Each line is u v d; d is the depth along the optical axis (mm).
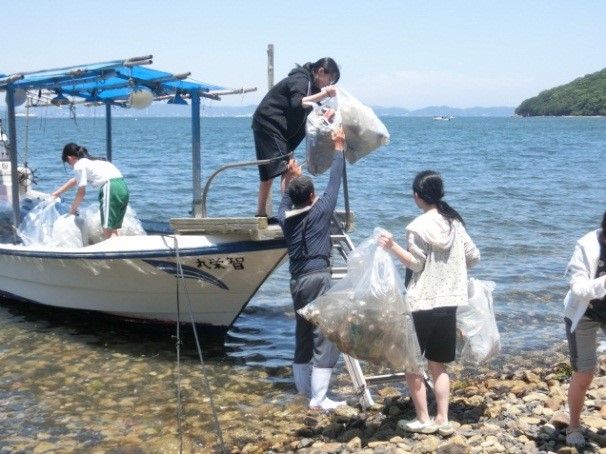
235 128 117688
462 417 5727
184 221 7344
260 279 7543
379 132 6516
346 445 5262
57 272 8578
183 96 9930
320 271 5934
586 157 45188
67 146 9031
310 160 6633
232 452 5449
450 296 5012
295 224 5969
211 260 7387
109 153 11719
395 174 30656
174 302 8008
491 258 12898
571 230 16078
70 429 5883
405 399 6176
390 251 5102
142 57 7621
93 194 21344
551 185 26438
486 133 102125
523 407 5969
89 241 8961
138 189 23281
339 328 5105
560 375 6895
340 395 6648
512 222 17125
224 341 8289
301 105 6656
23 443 5617
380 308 5035
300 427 5852
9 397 6523
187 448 5555
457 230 5094
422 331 5133
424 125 168000
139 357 7672
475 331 5625
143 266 7703
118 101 11617
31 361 7504
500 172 32750
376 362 5152
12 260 9023
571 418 4988
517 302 9945
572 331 4684
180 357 7691
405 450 5016
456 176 30422
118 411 6250
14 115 9398
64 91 10664
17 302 9859
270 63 8555
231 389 6781
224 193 22266
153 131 96000
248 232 6992
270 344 8180
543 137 84312
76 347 7988
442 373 5266
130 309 8375
